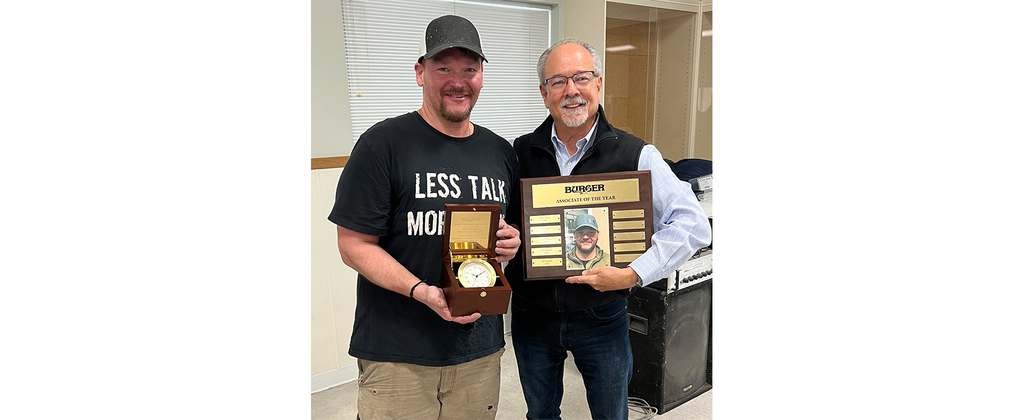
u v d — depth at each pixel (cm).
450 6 327
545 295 174
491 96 353
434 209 149
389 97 315
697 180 278
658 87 341
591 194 167
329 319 291
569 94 164
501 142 167
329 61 284
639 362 278
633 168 172
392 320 151
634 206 166
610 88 334
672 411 275
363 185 146
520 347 184
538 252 166
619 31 337
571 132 174
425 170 149
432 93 149
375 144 147
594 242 166
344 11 294
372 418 155
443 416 161
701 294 285
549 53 170
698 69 334
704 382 295
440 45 143
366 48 304
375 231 146
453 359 154
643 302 273
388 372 152
